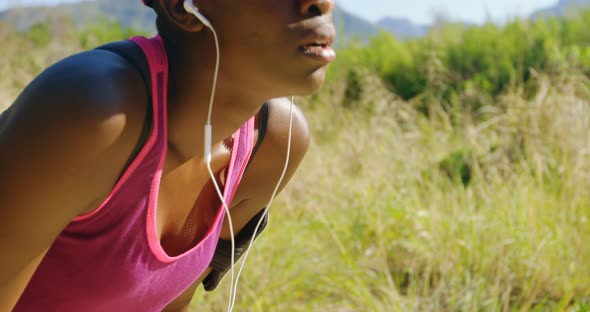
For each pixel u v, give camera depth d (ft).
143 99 3.87
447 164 17.24
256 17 3.74
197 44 3.96
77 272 4.30
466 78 26.20
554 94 17.51
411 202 15.33
